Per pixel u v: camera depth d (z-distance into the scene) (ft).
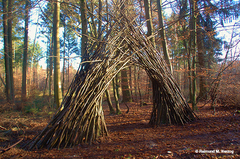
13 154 10.93
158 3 25.34
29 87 60.49
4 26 39.52
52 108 34.94
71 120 12.39
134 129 16.51
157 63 16.56
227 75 25.02
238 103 23.73
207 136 12.93
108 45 14.30
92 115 13.17
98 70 13.50
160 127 16.35
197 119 18.80
